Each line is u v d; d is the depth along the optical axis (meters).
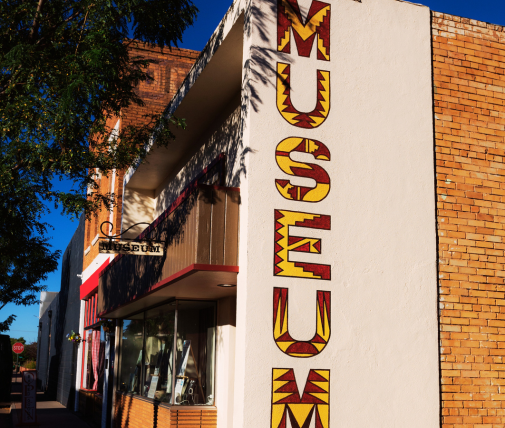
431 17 9.03
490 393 8.12
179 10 10.34
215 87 10.30
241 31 8.63
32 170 9.77
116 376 15.91
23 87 9.29
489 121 8.99
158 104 17.11
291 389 7.15
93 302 21.22
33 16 9.82
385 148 8.23
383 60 8.52
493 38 9.34
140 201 16.75
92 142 10.69
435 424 7.73
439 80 8.85
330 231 7.71
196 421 9.96
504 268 8.59
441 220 8.39
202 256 7.61
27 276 22.73
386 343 7.69
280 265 7.39
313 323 7.40
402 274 7.96
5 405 25.72
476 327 8.25
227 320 10.10
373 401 7.48
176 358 10.41
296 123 7.84
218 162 10.69
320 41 8.21
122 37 10.16
